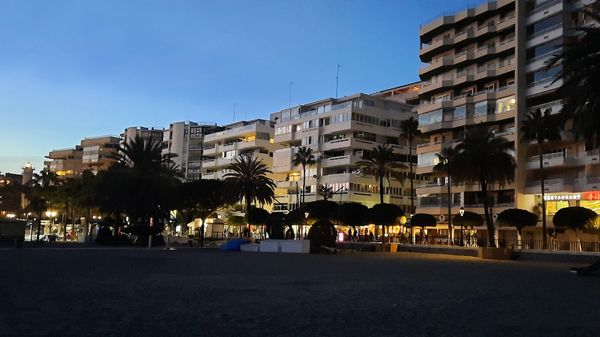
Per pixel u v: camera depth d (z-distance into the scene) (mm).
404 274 25391
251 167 75500
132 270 24016
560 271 30672
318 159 99438
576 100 30719
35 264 26547
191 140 139375
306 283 19531
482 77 76312
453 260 42969
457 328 10672
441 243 70875
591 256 42031
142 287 17000
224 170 123125
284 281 20188
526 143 67562
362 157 94562
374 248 61469
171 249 51750
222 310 12438
